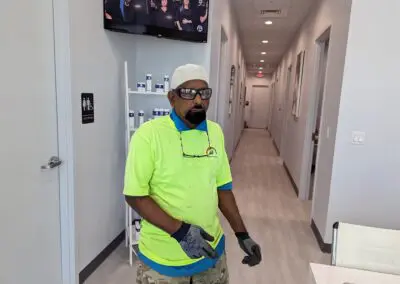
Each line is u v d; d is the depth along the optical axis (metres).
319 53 4.04
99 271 2.38
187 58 2.85
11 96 1.58
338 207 2.78
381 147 2.65
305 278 2.44
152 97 2.89
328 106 3.05
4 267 1.61
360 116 2.63
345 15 2.65
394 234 1.31
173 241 1.19
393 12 2.47
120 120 2.65
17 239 1.68
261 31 6.54
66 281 2.13
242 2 4.66
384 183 2.69
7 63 1.54
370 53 2.54
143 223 1.28
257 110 14.79
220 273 1.33
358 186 2.73
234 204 1.43
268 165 6.56
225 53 4.37
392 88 2.56
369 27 2.51
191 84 1.17
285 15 5.15
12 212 1.64
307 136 4.27
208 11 2.74
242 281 2.37
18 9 1.59
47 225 1.93
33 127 1.75
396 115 2.59
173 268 1.21
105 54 2.33
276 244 3.00
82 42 2.01
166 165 1.16
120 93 2.62
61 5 1.83
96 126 2.27
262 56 10.02
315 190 3.36
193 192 1.19
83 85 2.06
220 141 1.34
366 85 2.58
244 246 1.31
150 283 1.24
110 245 2.62
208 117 3.25
